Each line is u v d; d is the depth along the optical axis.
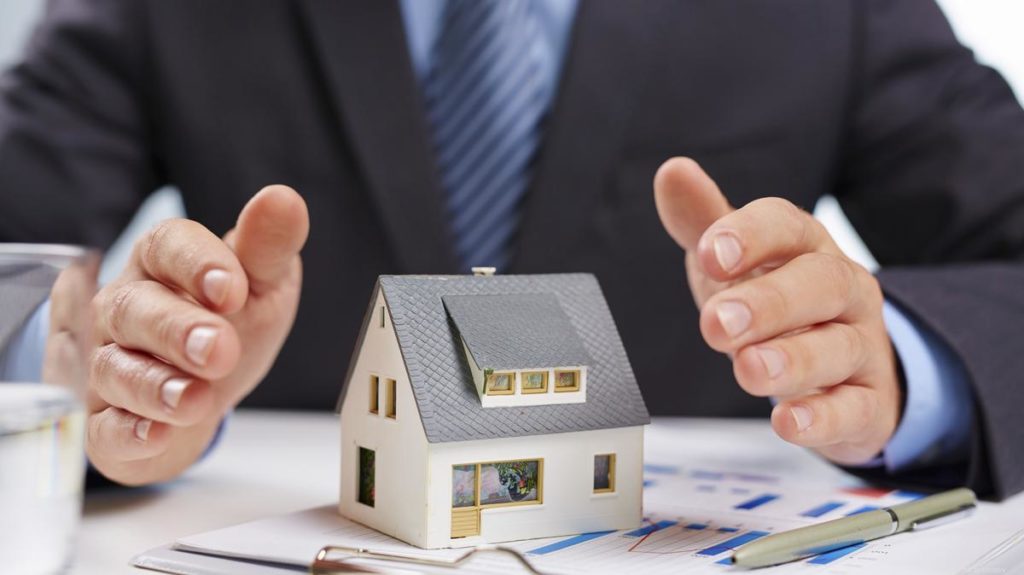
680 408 1.25
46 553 0.45
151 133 1.31
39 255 0.45
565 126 1.14
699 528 0.61
